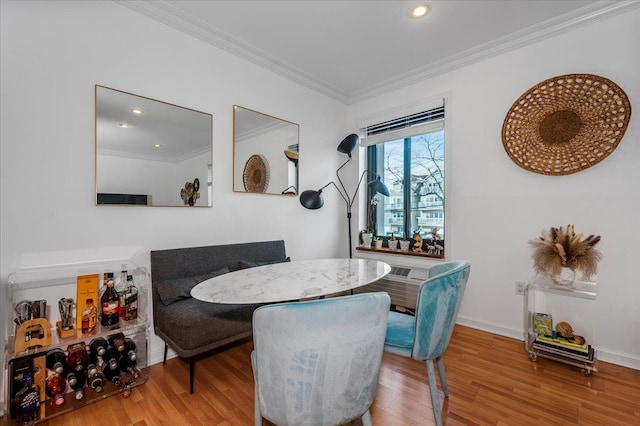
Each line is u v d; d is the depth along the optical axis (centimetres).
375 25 226
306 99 324
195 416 150
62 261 173
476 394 166
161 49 213
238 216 261
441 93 289
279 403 95
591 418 146
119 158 194
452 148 280
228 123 253
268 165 285
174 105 219
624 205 199
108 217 190
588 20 210
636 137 195
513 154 243
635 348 195
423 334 134
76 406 154
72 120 176
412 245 327
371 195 363
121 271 183
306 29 231
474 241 266
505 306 248
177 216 222
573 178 218
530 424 142
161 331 189
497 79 253
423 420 146
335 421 98
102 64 187
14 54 158
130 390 170
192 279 204
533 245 220
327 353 90
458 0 198
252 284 150
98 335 162
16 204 159
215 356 214
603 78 205
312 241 331
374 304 92
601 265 206
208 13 211
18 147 159
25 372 143
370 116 352
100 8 186
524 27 228
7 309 155
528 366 196
